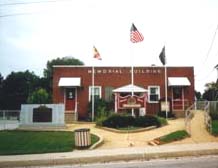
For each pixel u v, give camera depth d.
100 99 38.62
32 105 29.17
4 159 16.61
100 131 26.50
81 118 38.59
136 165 14.27
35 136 24.06
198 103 36.69
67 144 20.67
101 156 16.34
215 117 29.22
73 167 14.70
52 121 28.88
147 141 21.66
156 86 39.78
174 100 39.38
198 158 15.77
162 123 28.36
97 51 38.25
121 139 22.73
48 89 78.00
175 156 16.72
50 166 15.49
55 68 39.75
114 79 39.69
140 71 39.94
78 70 39.75
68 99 39.31
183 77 40.06
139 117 28.00
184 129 24.62
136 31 30.81
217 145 19.03
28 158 16.66
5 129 29.11
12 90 77.06
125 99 32.31
